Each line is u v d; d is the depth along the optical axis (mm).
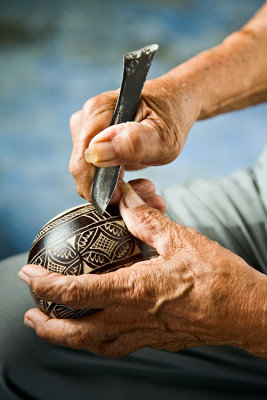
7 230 2092
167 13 4148
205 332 807
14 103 2996
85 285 768
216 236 1044
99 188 799
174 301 780
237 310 766
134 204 851
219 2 4328
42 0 4336
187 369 864
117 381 861
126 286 774
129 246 843
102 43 3680
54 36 3779
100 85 3172
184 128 893
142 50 748
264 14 1222
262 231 1072
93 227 837
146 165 1002
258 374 859
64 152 2607
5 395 820
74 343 852
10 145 2637
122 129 749
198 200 1158
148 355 890
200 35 3791
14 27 3869
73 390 852
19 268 1082
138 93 790
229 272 770
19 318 948
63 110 2934
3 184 2363
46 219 2158
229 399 842
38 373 860
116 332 840
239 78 1100
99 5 4305
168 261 791
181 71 1000
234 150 2688
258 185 1201
